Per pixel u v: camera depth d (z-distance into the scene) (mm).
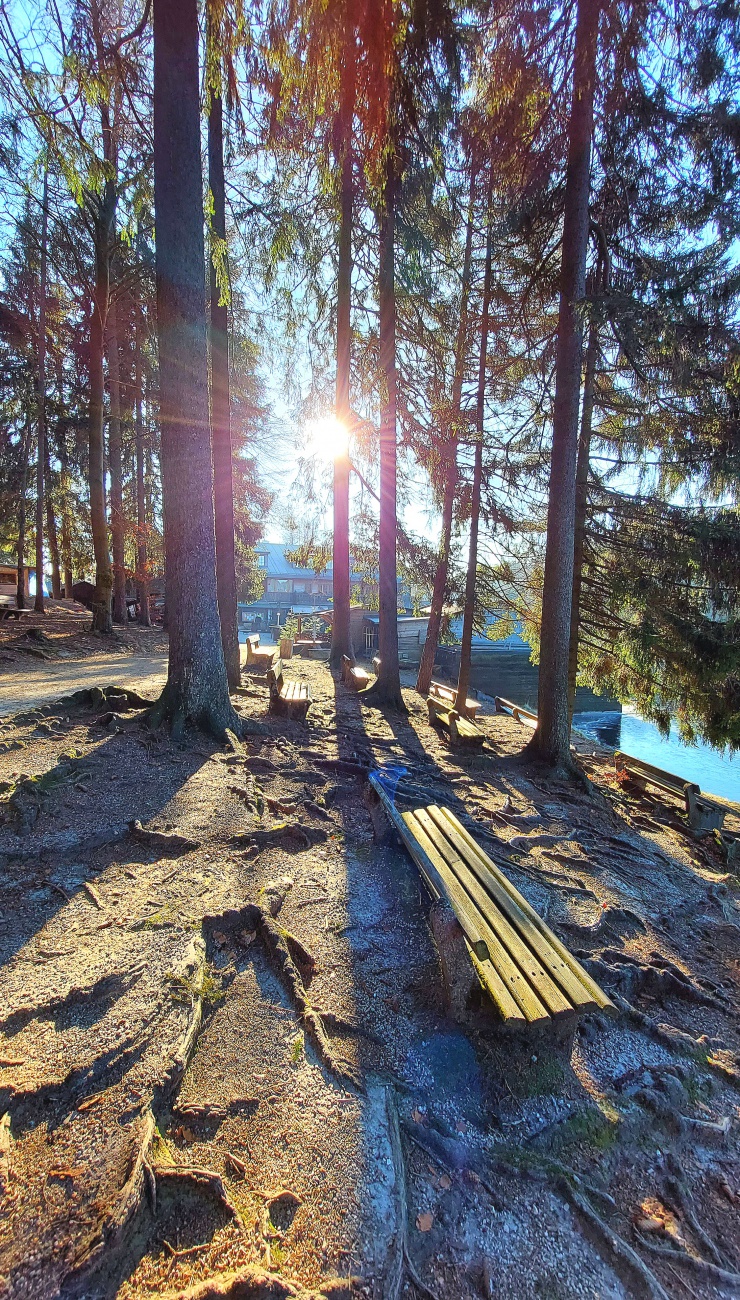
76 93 4613
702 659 6836
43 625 12594
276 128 6328
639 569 7465
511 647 23312
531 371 8531
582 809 5477
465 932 2180
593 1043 2352
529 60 5938
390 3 5449
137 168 7664
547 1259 1509
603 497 7766
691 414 6969
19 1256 1154
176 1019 1840
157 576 20422
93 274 12562
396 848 3561
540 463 8719
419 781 5332
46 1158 1355
